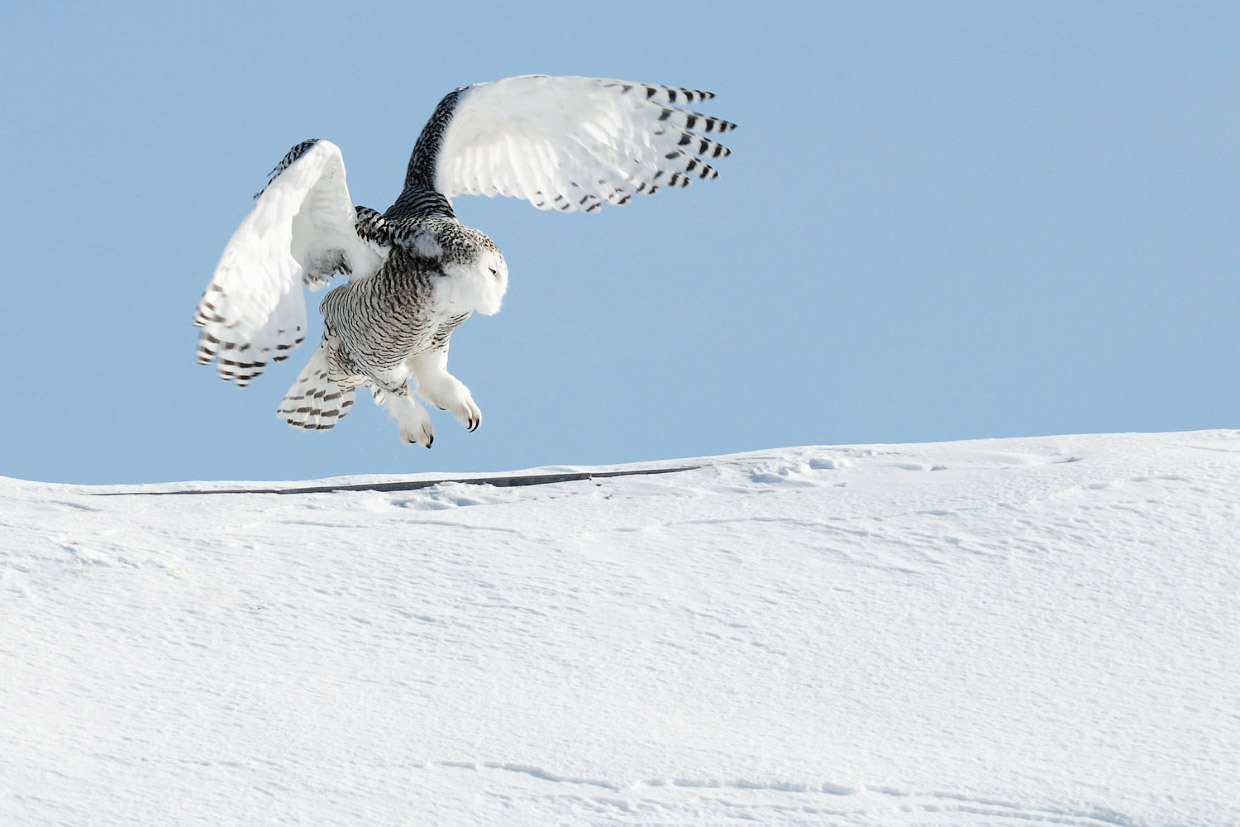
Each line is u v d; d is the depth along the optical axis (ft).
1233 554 38.88
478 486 50.83
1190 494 43.78
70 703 28.60
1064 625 34.73
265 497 49.93
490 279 48.24
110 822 23.30
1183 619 34.88
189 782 25.05
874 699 30.32
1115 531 40.88
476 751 26.89
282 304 42.27
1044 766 26.61
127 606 34.71
